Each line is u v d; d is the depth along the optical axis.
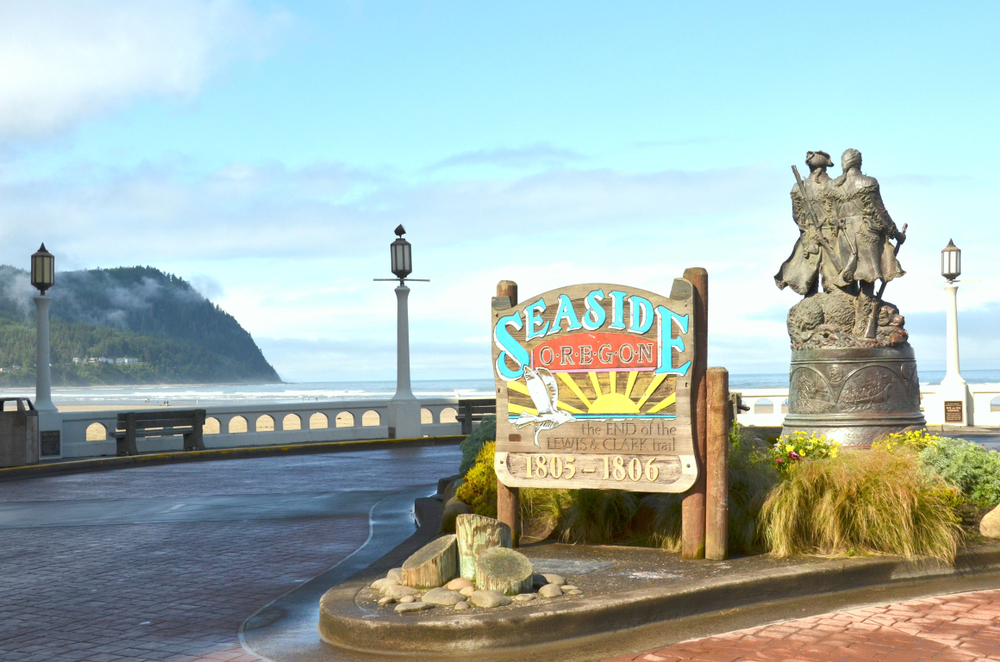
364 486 15.76
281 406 25.12
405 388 26.02
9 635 6.45
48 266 21.14
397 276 25.94
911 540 7.48
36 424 19.61
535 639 5.85
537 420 8.12
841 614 6.41
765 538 7.79
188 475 18.30
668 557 7.69
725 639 5.88
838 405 12.77
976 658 5.33
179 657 5.86
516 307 8.27
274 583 8.11
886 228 12.78
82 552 9.83
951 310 25.09
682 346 7.63
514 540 8.31
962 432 23.09
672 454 7.63
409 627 5.80
